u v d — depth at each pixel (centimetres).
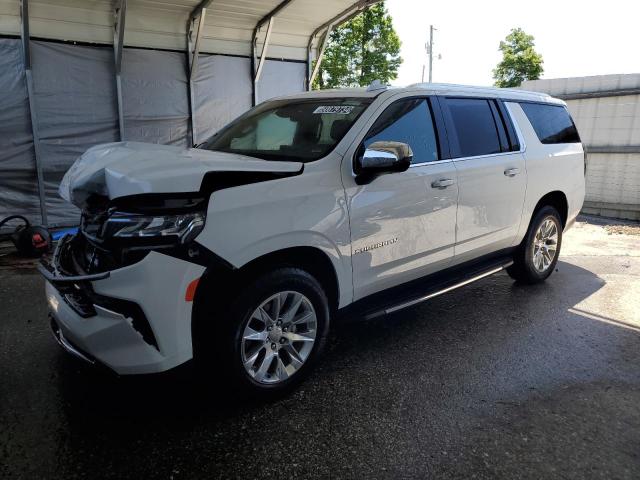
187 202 251
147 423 277
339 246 312
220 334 273
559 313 451
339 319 336
